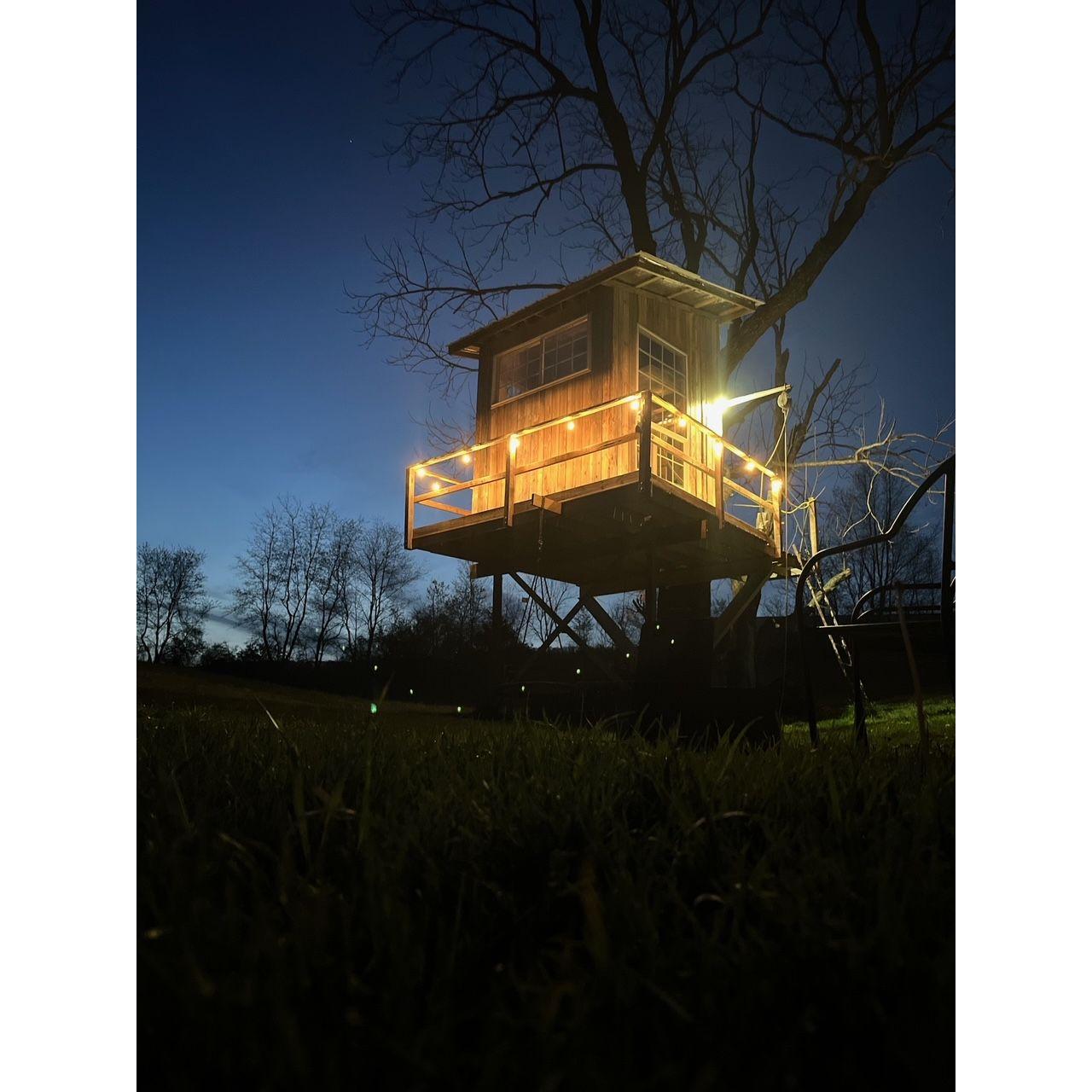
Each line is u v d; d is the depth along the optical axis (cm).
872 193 1459
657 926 95
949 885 104
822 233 1588
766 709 359
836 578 1013
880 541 261
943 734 315
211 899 100
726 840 127
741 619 1348
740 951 87
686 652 379
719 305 1255
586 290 1159
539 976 85
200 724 347
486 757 217
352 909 94
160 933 83
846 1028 74
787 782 169
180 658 2281
